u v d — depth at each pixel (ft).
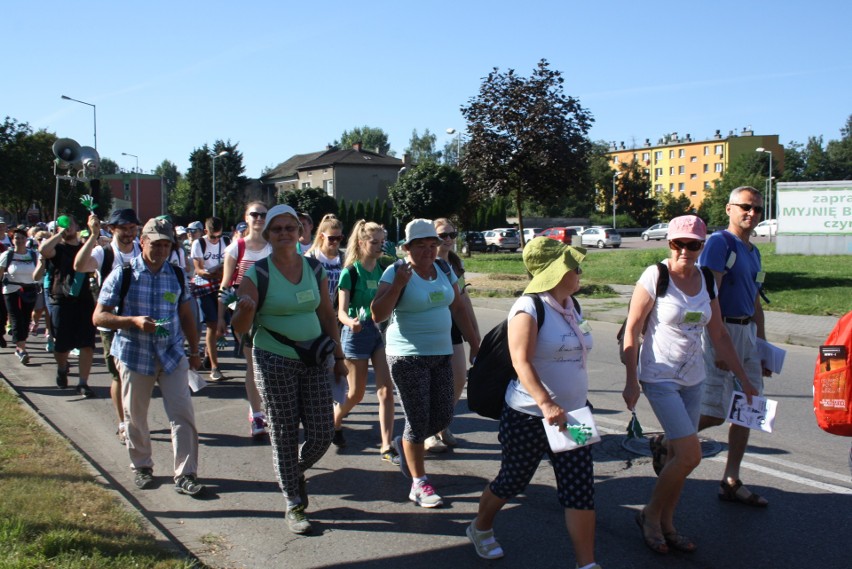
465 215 137.59
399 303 15.64
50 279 26.99
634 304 13.47
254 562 13.30
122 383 17.08
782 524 14.73
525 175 89.04
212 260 30.99
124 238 22.09
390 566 13.16
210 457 19.65
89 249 23.02
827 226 98.02
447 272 17.07
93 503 14.64
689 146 389.80
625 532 14.49
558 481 11.82
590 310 48.26
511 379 12.59
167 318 16.83
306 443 15.01
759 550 13.62
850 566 12.95
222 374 29.73
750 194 15.10
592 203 316.19
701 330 13.53
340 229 21.67
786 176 353.10
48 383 28.86
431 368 15.97
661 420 13.35
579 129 89.04
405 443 15.99
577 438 11.27
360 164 240.94
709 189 320.91
